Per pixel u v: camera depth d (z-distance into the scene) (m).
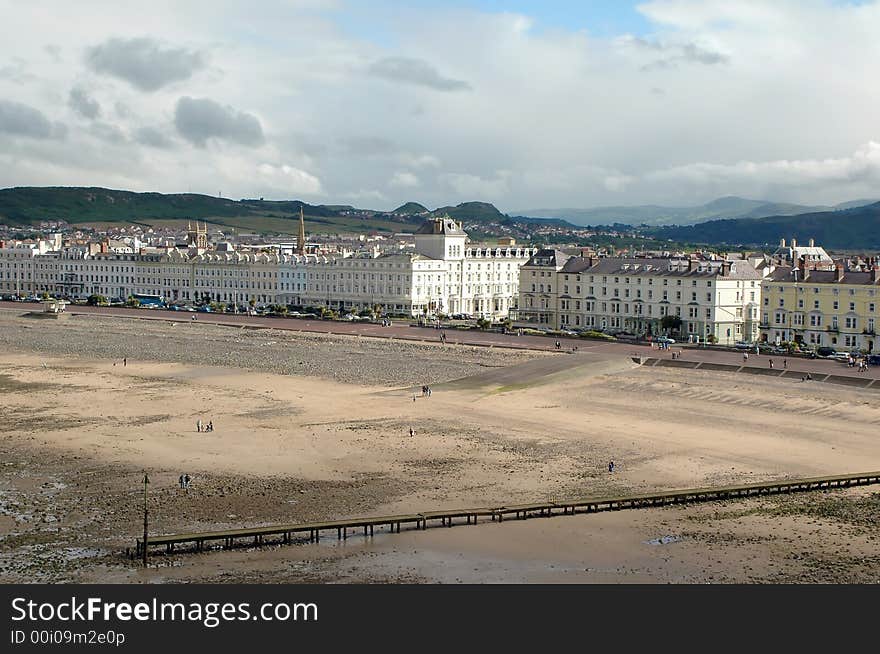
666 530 83.12
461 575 73.19
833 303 193.62
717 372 166.25
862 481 97.81
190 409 137.38
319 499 92.12
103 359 194.00
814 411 132.12
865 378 151.00
